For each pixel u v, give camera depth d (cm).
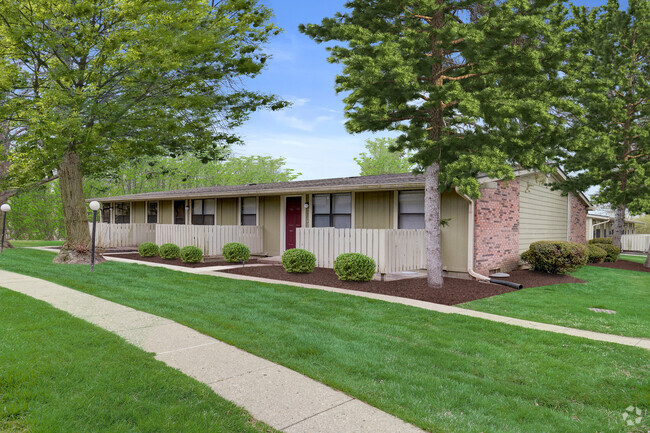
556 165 1652
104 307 692
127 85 1180
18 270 1093
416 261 1155
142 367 424
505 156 888
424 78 968
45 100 1050
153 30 1087
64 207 1336
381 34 827
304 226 1532
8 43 1055
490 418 353
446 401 380
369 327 631
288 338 549
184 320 620
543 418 360
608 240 2266
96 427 306
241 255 1442
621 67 1791
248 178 5488
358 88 913
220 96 1344
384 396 384
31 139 1139
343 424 328
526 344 565
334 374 432
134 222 2503
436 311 743
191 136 1434
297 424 325
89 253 1343
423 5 852
